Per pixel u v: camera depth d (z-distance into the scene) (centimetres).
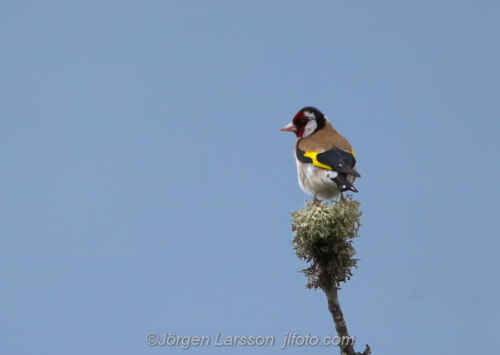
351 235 994
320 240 987
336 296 970
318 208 992
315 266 983
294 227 1002
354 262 990
